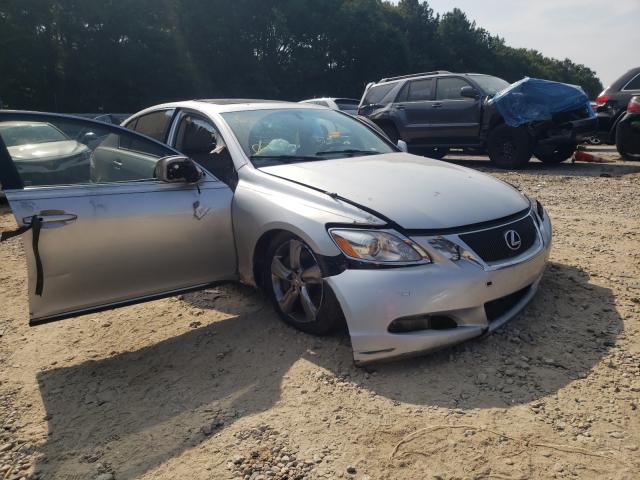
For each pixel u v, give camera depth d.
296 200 3.52
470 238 3.16
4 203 3.55
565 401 2.76
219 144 4.29
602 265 4.56
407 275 3.02
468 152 12.71
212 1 42.03
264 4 44.59
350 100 15.09
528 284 3.42
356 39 52.69
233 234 3.90
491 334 3.41
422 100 11.38
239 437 2.68
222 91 43.50
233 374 3.26
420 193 3.42
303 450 2.55
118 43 37.94
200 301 4.39
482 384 2.95
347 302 3.09
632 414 2.63
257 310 4.09
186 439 2.71
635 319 3.56
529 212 3.62
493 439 2.52
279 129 4.39
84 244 3.35
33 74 34.88
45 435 2.86
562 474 2.29
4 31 32.91
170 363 3.47
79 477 2.52
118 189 3.51
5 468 2.63
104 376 3.40
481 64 80.25
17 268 5.63
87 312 3.50
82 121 3.58
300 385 3.07
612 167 10.37
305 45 51.22
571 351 3.22
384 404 2.84
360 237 3.13
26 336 4.06
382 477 2.34
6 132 3.29
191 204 3.72
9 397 3.25
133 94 38.44
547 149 10.77
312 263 3.47
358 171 3.81
